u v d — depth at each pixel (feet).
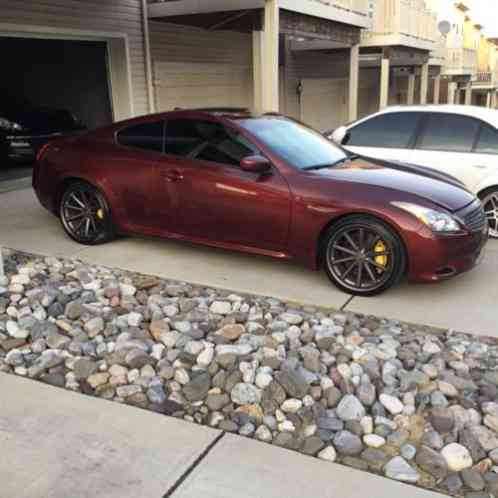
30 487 8.00
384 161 18.10
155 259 17.92
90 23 32.65
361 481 8.23
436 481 8.25
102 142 18.60
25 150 32.01
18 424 9.46
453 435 9.27
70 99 38.78
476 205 15.53
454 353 11.78
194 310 13.76
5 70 40.70
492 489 8.09
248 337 12.21
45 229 21.22
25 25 29.07
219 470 8.41
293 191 15.19
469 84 98.73
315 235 15.15
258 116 17.76
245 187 15.76
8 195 26.71
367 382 10.57
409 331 13.06
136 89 37.11
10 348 12.04
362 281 15.03
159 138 17.56
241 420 9.60
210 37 43.52
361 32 50.39
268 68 33.01
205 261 17.74
